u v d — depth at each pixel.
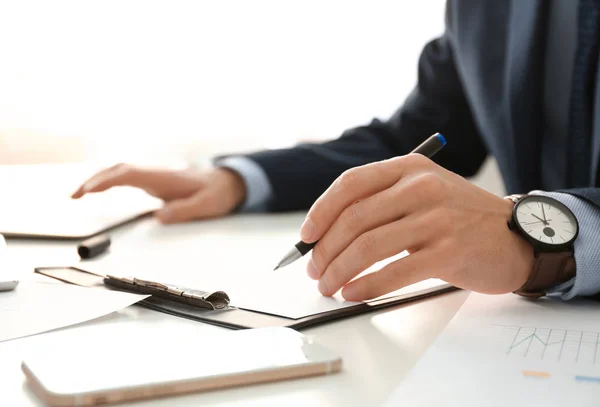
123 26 1.99
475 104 1.28
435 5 2.13
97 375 0.45
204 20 2.07
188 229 1.10
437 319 0.62
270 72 2.15
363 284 0.65
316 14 2.14
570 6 1.08
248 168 1.25
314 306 0.64
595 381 0.48
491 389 0.46
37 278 0.76
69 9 1.92
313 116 2.18
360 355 0.53
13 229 1.03
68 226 1.06
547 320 0.62
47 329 0.57
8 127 1.90
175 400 0.44
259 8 2.11
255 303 0.65
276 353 0.50
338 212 0.69
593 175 0.98
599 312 0.64
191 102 2.09
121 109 2.01
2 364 0.51
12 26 1.88
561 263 0.67
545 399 0.45
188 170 1.24
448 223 0.66
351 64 2.17
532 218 0.69
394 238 0.66
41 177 1.51
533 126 1.16
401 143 1.44
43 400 0.44
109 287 0.71
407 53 2.15
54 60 1.92
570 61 1.09
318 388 0.47
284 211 1.27
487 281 0.67
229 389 0.46
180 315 0.62
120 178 1.15
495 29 1.23
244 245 0.96
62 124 1.94
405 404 0.44
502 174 1.25
